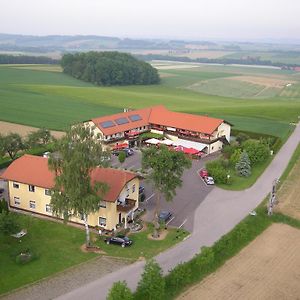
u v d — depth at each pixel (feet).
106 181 222.69
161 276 160.15
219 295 166.30
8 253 194.29
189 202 260.21
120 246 204.44
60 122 458.09
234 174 315.37
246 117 528.63
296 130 469.16
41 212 237.86
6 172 242.99
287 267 190.08
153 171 227.81
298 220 239.50
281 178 309.22
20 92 651.25
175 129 385.50
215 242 206.18
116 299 145.48
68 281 174.40
